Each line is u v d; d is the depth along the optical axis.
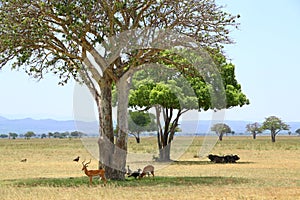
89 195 24.28
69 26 28.48
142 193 24.95
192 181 30.58
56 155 70.25
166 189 26.53
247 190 26.12
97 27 29.47
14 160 58.28
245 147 97.38
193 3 31.27
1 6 29.14
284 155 67.25
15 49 30.48
